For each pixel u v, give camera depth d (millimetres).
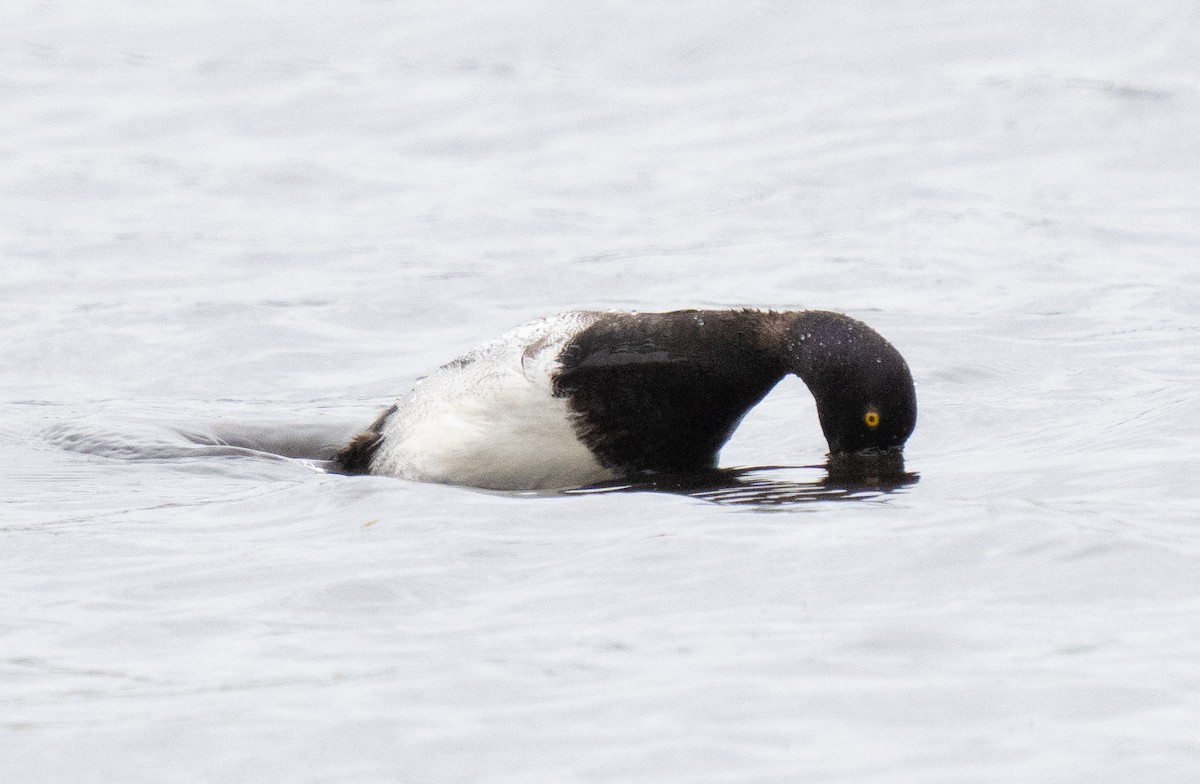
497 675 7281
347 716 6879
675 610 8102
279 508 10383
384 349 16406
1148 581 8172
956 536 8930
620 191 22734
